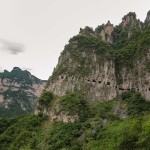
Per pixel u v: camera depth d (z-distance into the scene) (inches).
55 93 5024.6
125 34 6451.8
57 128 4254.4
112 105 4744.1
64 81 5068.9
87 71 5098.4
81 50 5374.0
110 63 5285.4
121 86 5147.6
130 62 5300.2
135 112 4215.1
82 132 3991.1
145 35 5359.3
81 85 4963.1
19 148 4101.9
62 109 4510.3
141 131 2827.3
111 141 3161.9
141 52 5088.6
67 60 5354.3
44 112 4817.9
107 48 5531.5
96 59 5260.8
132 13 6894.7
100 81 5083.7
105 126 3934.5
